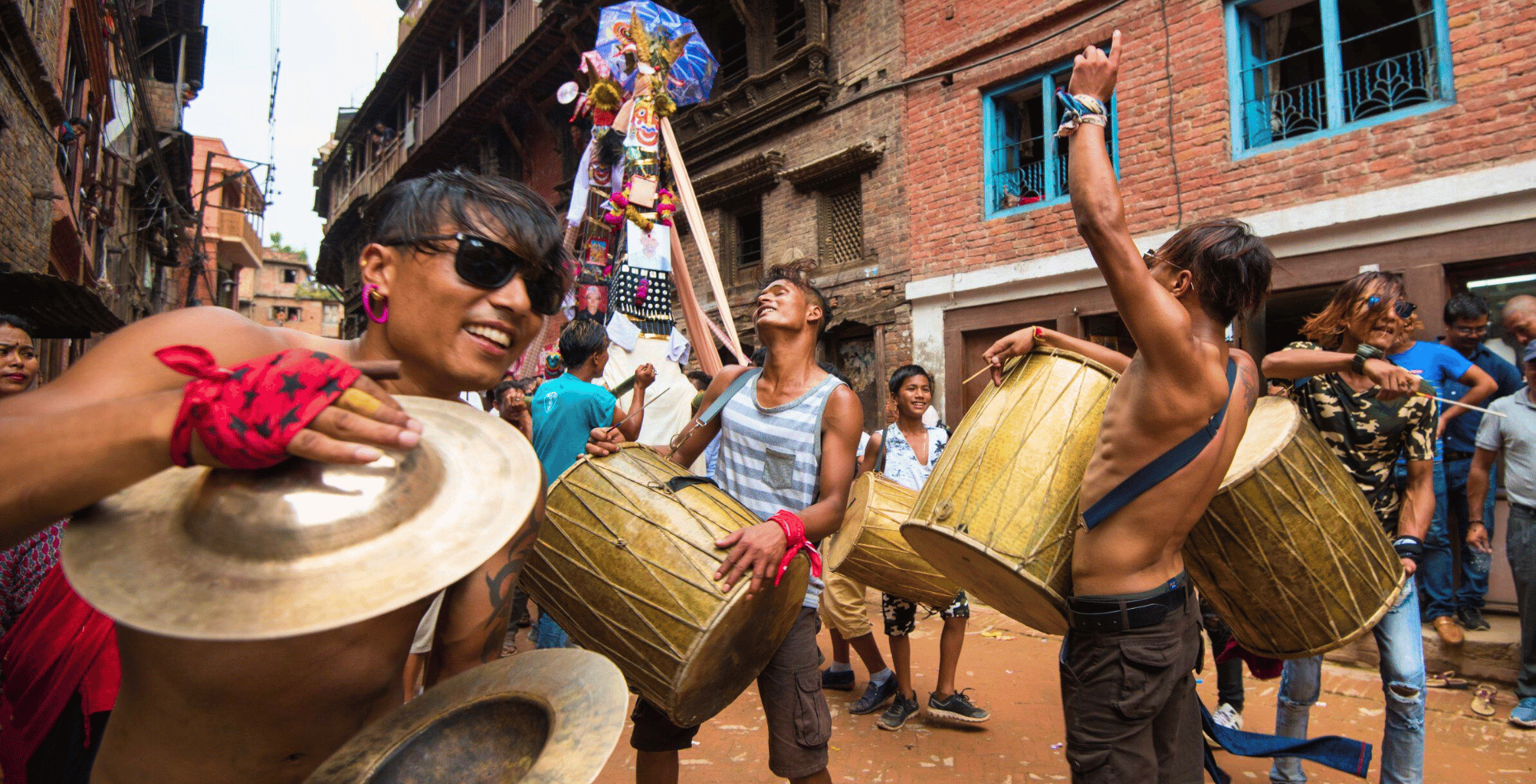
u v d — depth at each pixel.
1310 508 2.23
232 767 1.09
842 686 4.67
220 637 0.73
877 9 9.65
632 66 6.26
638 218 5.77
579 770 0.84
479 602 1.27
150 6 16.58
